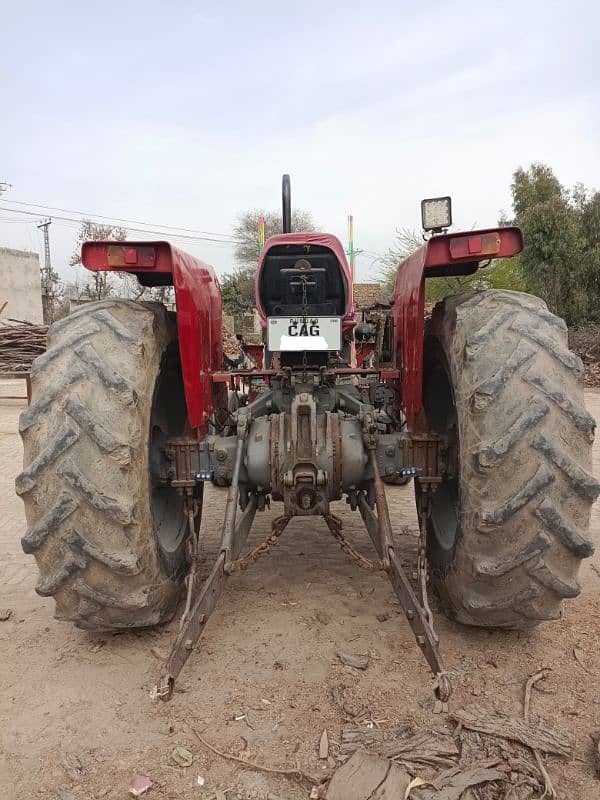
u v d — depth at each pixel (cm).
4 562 444
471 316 284
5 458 820
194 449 333
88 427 264
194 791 223
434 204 314
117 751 243
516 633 321
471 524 268
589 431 260
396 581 278
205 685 283
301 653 308
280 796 220
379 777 221
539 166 2217
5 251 3288
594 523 507
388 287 1992
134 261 288
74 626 343
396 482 627
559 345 269
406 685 280
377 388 488
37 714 267
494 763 229
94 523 270
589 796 217
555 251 2038
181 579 340
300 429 326
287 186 555
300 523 507
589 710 262
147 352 290
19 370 1648
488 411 260
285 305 414
